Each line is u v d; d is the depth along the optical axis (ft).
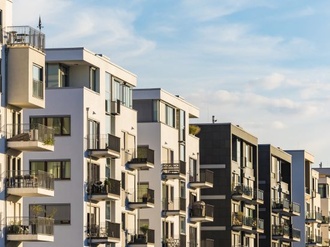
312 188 537.65
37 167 275.80
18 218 241.76
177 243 335.88
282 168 489.67
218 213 388.98
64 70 282.56
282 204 462.19
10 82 236.22
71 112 276.00
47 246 273.13
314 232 537.24
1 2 235.20
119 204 298.15
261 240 449.89
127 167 307.78
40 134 238.68
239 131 402.93
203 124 390.21
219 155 388.78
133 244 307.37
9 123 237.25
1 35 234.99
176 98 347.77
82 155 275.18
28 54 236.02
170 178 332.80
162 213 329.11
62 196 275.18
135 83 314.55
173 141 342.85
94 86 287.07
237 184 399.65
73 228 273.95
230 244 387.14
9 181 237.25
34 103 237.86
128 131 309.01
